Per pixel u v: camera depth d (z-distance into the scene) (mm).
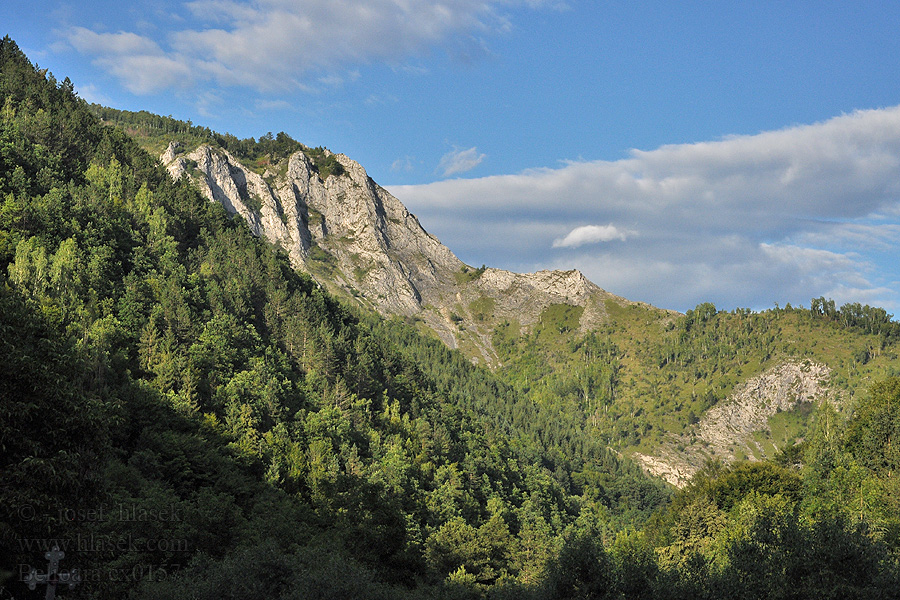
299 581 53219
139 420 104562
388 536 75062
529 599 62969
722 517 106000
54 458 39906
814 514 91312
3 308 42188
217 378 135500
